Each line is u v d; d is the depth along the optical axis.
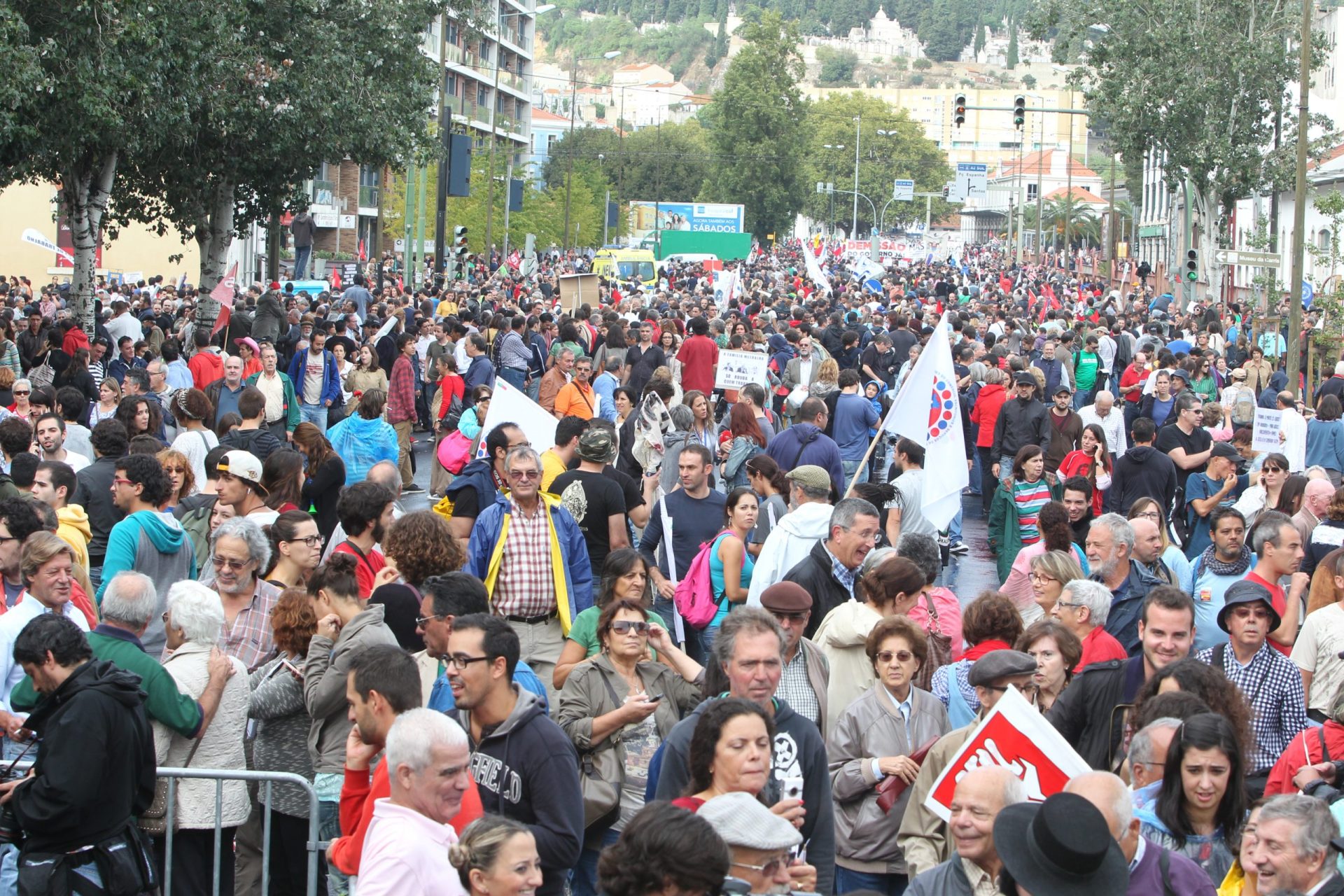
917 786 5.98
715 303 38.88
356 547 8.47
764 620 5.59
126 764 5.93
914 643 6.43
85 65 21.69
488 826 4.43
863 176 159.12
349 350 21.52
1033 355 26.00
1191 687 6.01
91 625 8.10
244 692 6.91
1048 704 6.79
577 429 10.68
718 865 3.92
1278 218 50.44
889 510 11.17
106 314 27.62
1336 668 7.57
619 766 6.62
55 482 9.23
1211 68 43.75
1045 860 4.24
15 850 6.60
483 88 111.44
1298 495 11.14
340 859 5.32
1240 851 5.29
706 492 10.01
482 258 68.69
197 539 9.84
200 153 30.23
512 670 5.62
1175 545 9.99
